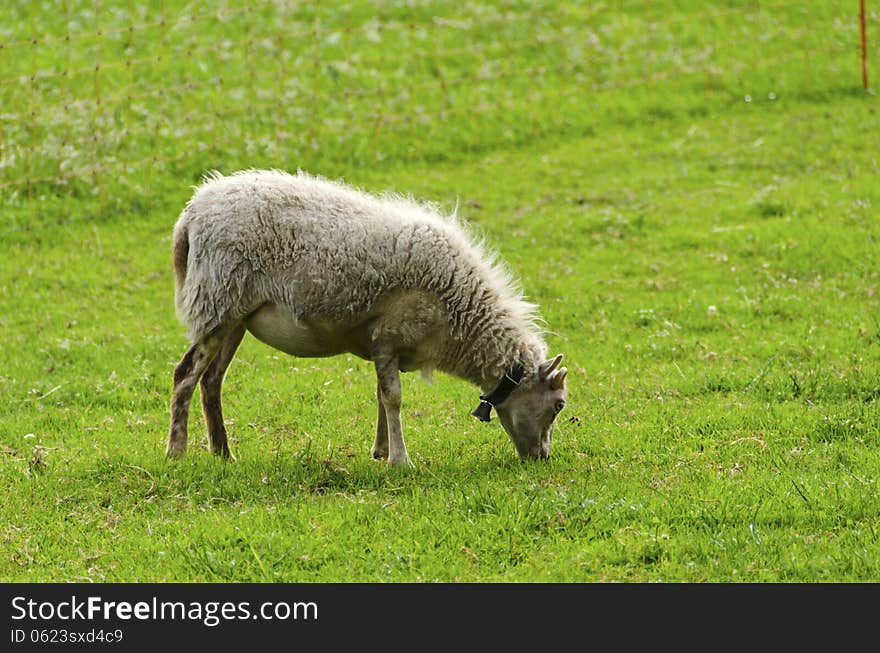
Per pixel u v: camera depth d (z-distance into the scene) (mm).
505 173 35844
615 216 31469
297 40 42719
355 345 17875
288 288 17219
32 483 17328
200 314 17500
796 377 21344
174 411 17984
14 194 31984
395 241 17281
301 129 37062
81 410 21453
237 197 17297
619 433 19219
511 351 17625
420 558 14516
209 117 36562
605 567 14266
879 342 23141
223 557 14617
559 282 27562
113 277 28875
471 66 42562
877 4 47938
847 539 14680
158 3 44250
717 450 18281
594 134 39219
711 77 42625
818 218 30406
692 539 14766
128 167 33812
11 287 28109
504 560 14523
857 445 18266
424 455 18484
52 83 37688
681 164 35812
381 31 42062
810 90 41594
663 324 25016
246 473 17375
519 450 18047
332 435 19734
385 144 37188
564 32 45250
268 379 22797
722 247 29266
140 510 16359
